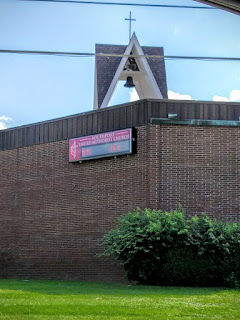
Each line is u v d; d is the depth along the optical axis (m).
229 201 25.77
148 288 20.67
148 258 21.97
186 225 22.30
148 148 25.89
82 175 28.73
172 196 25.66
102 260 27.44
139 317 13.78
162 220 22.33
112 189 27.31
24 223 31.56
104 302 16.05
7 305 15.37
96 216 27.92
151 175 25.64
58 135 30.14
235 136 26.00
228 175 25.86
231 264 21.89
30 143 31.75
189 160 25.86
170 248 21.91
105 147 27.44
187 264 21.69
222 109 26.50
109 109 27.67
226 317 14.10
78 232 28.69
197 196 25.72
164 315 14.12
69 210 29.22
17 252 31.73
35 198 31.11
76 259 28.61
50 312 14.38
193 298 17.31
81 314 14.16
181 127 25.95
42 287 21.62
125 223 23.02
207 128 26.02
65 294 18.48
